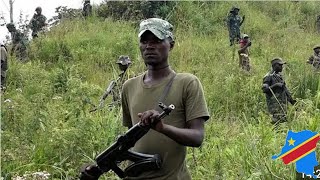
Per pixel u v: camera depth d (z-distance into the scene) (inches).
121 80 455.5
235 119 467.2
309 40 885.8
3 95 462.3
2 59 573.9
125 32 887.1
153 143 154.3
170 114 153.9
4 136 332.2
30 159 323.3
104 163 155.4
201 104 153.8
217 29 947.3
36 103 389.7
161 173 154.3
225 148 343.6
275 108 428.1
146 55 155.0
